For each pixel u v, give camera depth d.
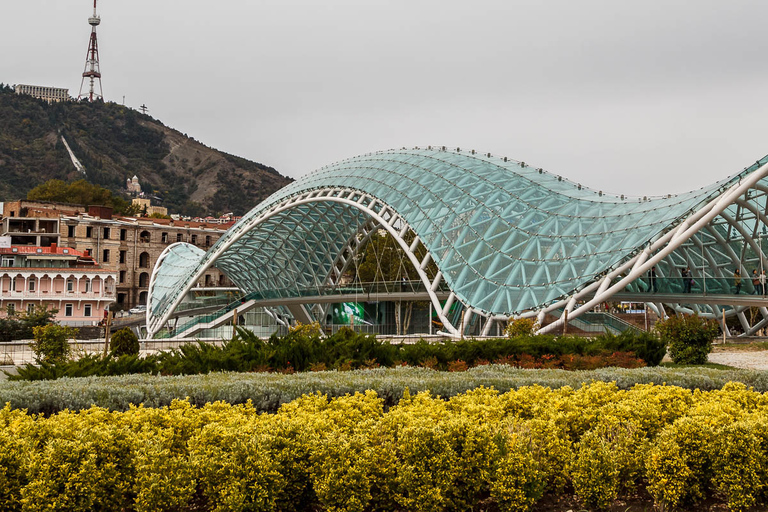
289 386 19.27
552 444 13.20
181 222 174.38
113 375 23.56
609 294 44.06
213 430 13.18
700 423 13.11
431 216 58.25
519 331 42.72
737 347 49.25
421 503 12.12
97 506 11.98
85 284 104.62
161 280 104.19
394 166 68.50
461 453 12.59
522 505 12.24
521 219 54.03
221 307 105.88
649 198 53.53
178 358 26.56
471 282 51.25
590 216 51.97
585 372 23.22
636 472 13.41
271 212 77.44
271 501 11.91
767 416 14.40
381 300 77.69
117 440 12.52
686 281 50.03
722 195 42.88
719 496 13.74
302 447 12.53
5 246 120.12
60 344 44.56
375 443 13.03
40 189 197.75
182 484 12.01
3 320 79.69
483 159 65.25
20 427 13.22
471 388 20.05
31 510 11.36
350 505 11.95
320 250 91.94
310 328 38.44
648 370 23.88
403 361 29.28
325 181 73.38
